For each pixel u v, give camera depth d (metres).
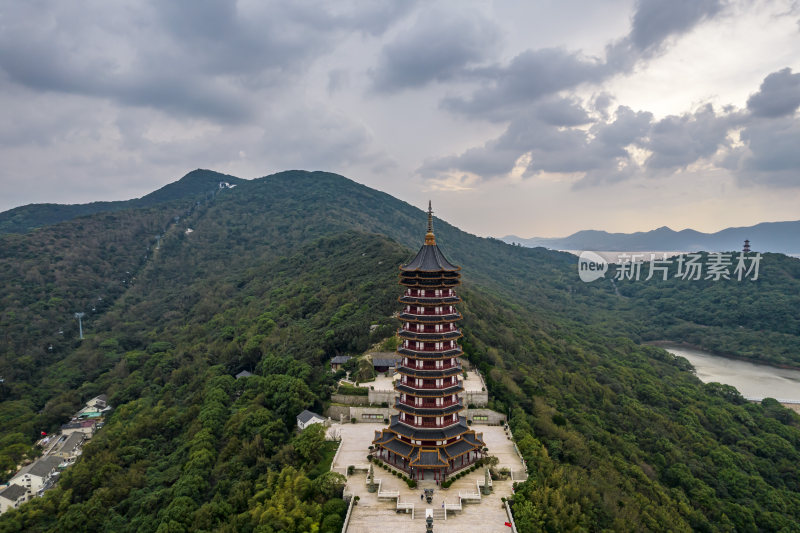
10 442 131.25
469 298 193.25
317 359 133.75
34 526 93.69
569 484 80.81
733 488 112.19
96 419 150.38
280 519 70.44
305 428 98.38
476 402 113.69
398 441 88.44
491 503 76.81
